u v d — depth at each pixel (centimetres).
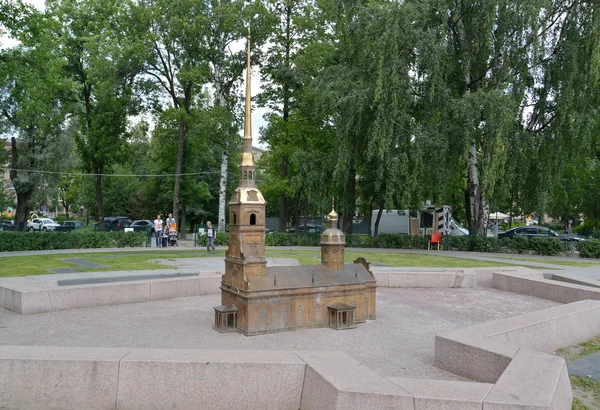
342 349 791
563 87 2528
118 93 3584
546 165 2692
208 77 3562
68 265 1925
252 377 531
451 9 2766
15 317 1033
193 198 4616
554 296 1320
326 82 2878
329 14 3328
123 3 3538
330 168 3105
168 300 1253
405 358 748
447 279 1541
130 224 5188
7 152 3688
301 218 5962
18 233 2655
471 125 2450
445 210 3622
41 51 2453
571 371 690
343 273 980
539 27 2441
